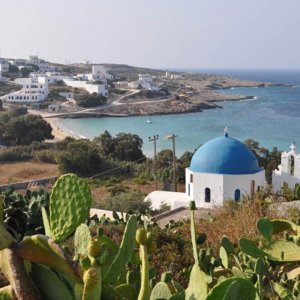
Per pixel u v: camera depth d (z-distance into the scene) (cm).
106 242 304
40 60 18725
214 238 1059
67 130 9788
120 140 6166
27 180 4791
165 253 875
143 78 17438
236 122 11325
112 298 245
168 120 11681
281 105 15662
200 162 2623
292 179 3034
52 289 219
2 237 219
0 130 7025
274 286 354
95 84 13812
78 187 254
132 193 3278
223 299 193
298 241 424
